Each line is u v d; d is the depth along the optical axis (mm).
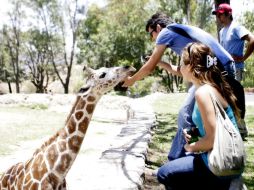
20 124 13273
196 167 3320
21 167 3609
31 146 9578
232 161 3025
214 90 3203
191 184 3387
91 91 3523
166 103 16391
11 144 9695
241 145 3088
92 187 4660
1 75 48500
